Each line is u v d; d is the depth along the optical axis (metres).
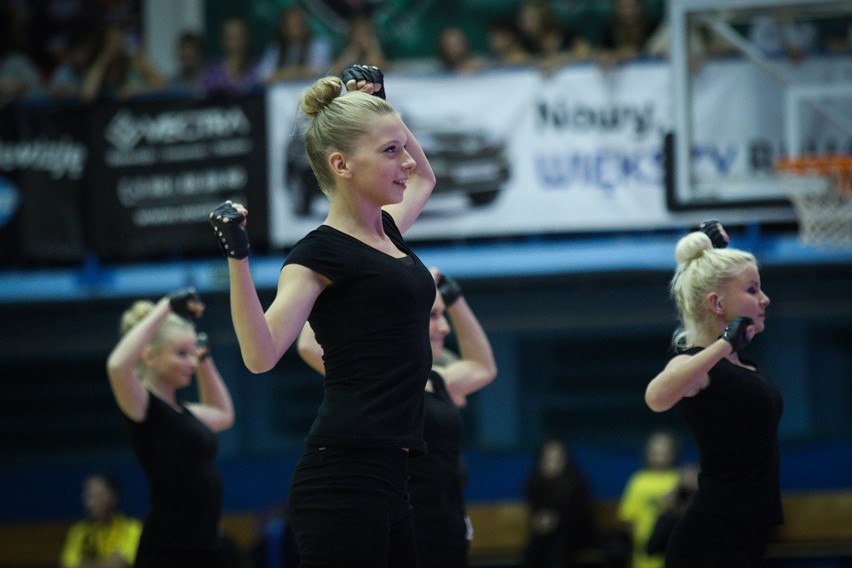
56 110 23.17
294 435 25.12
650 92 21.25
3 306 23.62
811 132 20.00
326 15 26.84
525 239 22.83
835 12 19.08
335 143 7.27
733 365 9.38
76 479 25.75
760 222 21.22
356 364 7.17
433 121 21.95
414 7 26.73
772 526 9.57
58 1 26.70
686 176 20.00
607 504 23.88
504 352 24.72
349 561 7.00
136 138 22.91
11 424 26.00
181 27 26.95
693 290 9.64
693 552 9.39
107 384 25.78
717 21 19.73
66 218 23.11
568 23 26.14
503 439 24.70
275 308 6.96
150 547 11.64
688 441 24.05
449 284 11.18
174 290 23.22
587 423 24.47
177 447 11.59
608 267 22.27
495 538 24.11
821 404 23.47
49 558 25.31
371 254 7.23
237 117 22.48
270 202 22.28
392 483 7.20
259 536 22.25
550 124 21.61
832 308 23.02
